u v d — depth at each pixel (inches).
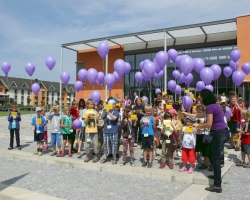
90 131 249.0
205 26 592.7
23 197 161.8
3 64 366.0
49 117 288.0
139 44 759.7
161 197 164.6
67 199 161.8
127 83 778.2
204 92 183.5
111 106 240.7
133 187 185.3
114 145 243.0
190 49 682.2
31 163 264.7
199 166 232.7
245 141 236.4
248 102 553.9
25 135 464.1
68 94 3506.4
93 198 163.5
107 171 227.5
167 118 227.6
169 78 693.3
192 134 210.2
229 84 621.0
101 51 345.4
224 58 636.1
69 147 281.6
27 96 3115.2
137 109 324.8
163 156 228.7
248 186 184.7
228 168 228.5
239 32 561.0
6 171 232.4
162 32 627.5
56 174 221.6
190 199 157.1
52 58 359.6
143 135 231.3
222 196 164.6
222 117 178.9
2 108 1685.5
